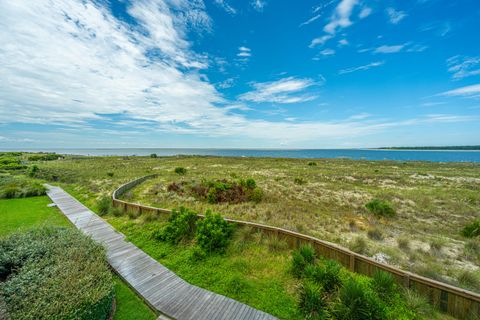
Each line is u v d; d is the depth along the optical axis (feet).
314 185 45.16
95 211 27.68
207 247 16.46
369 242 18.88
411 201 32.42
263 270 14.08
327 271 11.98
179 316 9.99
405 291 11.08
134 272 13.73
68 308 7.42
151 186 44.60
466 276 12.64
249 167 86.28
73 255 10.76
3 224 22.70
